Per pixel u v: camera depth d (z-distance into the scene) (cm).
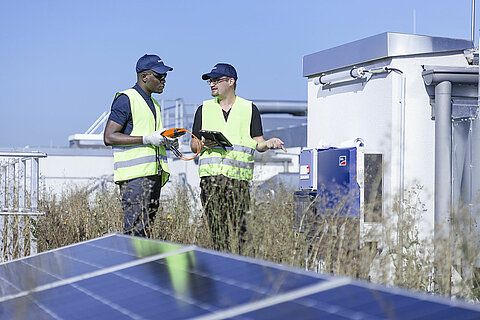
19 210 744
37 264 346
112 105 688
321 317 186
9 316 250
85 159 1823
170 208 839
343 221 581
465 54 812
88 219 891
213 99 727
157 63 691
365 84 850
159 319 214
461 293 482
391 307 184
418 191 790
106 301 248
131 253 323
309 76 965
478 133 737
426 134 804
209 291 234
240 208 635
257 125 720
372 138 834
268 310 202
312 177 798
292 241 566
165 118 2192
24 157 742
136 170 675
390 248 520
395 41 798
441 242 492
